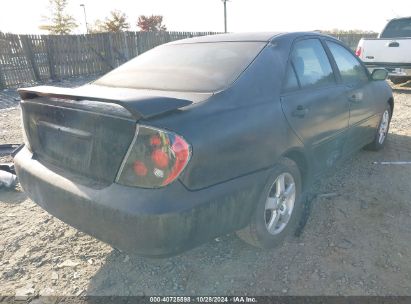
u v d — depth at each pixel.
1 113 8.09
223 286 2.50
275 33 3.23
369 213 3.42
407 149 5.23
